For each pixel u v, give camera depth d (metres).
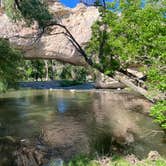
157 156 10.16
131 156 10.34
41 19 16.25
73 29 33.41
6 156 10.32
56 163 9.62
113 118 18.94
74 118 18.98
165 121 10.91
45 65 66.06
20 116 19.72
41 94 34.97
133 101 26.53
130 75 17.08
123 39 13.78
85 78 60.72
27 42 32.28
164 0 11.66
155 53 10.77
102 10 16.23
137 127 16.00
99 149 11.40
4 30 31.70
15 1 14.80
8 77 15.95
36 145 11.94
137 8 13.20
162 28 10.77
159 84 10.12
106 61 16.02
